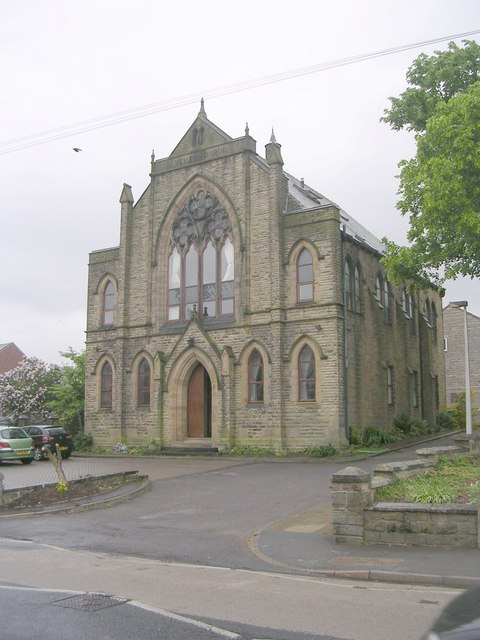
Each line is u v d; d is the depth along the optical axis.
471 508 12.36
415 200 24.33
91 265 40.00
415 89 26.31
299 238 31.91
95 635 7.30
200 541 13.97
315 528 14.55
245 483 22.00
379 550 12.40
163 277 36.94
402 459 27.47
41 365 54.41
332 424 29.97
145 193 38.31
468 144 21.36
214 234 35.19
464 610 4.26
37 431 34.25
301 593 9.41
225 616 8.16
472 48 25.47
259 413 32.00
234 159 34.75
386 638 7.27
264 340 32.31
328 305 30.70
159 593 9.37
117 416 36.81
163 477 24.47
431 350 44.03
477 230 21.31
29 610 8.34
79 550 13.24
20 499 19.20
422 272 26.30
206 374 34.97
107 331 38.59
